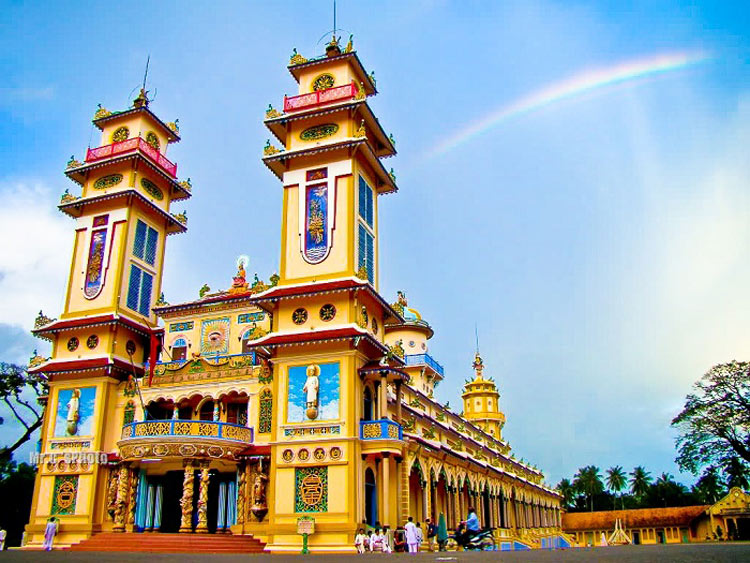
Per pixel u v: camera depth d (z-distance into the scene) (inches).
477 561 629.9
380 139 1779.0
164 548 1348.4
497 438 3474.4
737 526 3555.6
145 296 1937.7
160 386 1685.5
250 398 1568.7
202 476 1457.9
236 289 1879.9
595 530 4052.7
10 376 2299.5
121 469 1574.8
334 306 1493.6
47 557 792.9
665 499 5147.6
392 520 1471.5
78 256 1921.8
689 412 2265.0
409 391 2079.2
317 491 1375.5
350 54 1723.7
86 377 1766.7
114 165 1966.0
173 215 2081.7
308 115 1658.5
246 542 1382.9
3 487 2267.5
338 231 1557.6
